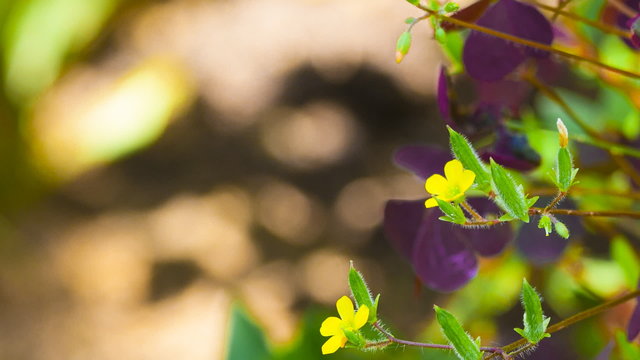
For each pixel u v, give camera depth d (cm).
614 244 57
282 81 159
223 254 154
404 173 150
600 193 51
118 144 179
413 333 122
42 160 188
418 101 151
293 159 157
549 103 60
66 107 190
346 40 155
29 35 198
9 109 197
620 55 58
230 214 159
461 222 43
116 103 180
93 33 196
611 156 54
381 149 152
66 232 176
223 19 172
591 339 60
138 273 161
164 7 189
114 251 166
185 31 177
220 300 147
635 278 56
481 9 49
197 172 169
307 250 148
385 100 153
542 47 47
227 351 58
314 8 162
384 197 148
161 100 173
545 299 65
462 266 51
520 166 50
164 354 142
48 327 157
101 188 179
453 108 52
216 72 166
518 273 66
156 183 174
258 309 138
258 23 165
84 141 184
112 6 195
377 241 144
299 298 139
